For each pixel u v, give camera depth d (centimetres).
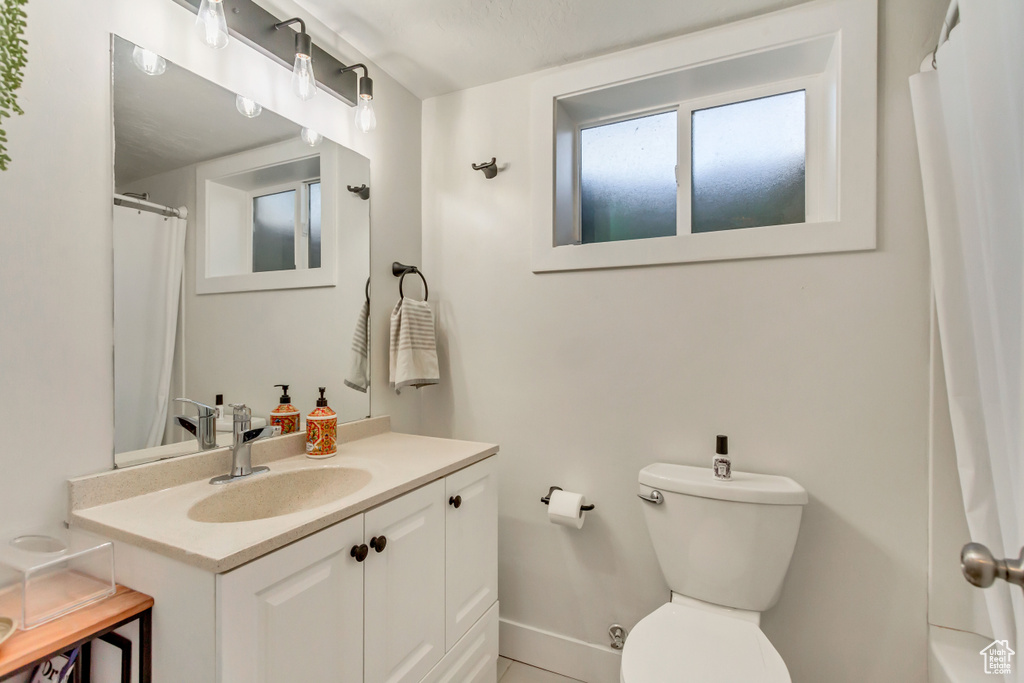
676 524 138
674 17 147
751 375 147
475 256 189
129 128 104
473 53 168
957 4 97
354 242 167
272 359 136
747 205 163
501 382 184
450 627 129
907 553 130
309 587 87
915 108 120
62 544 90
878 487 133
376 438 166
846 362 137
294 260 145
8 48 78
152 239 109
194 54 118
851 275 136
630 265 162
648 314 160
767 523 128
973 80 88
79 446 95
